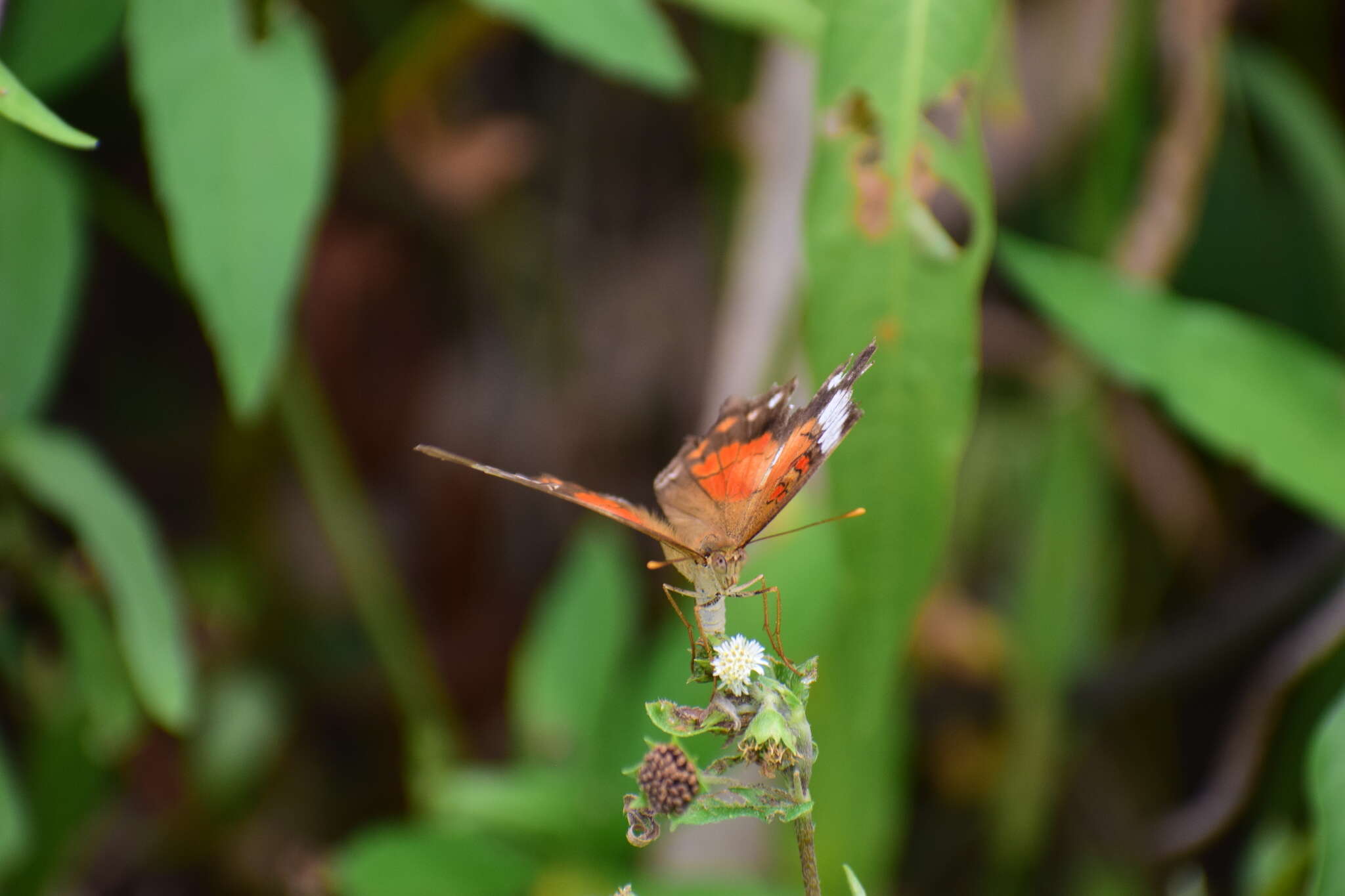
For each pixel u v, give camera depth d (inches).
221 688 82.4
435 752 76.5
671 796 63.2
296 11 66.0
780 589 67.5
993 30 65.5
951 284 65.5
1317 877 64.6
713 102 78.9
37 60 66.6
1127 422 77.9
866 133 65.4
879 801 67.6
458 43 70.1
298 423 73.5
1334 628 67.8
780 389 65.6
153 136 65.6
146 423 98.1
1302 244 83.4
